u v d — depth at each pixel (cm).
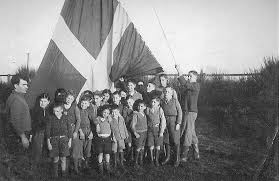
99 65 593
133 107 490
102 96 521
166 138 500
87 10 592
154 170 475
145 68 598
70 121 443
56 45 581
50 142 439
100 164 461
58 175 455
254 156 502
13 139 534
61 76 575
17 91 548
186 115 508
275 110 568
